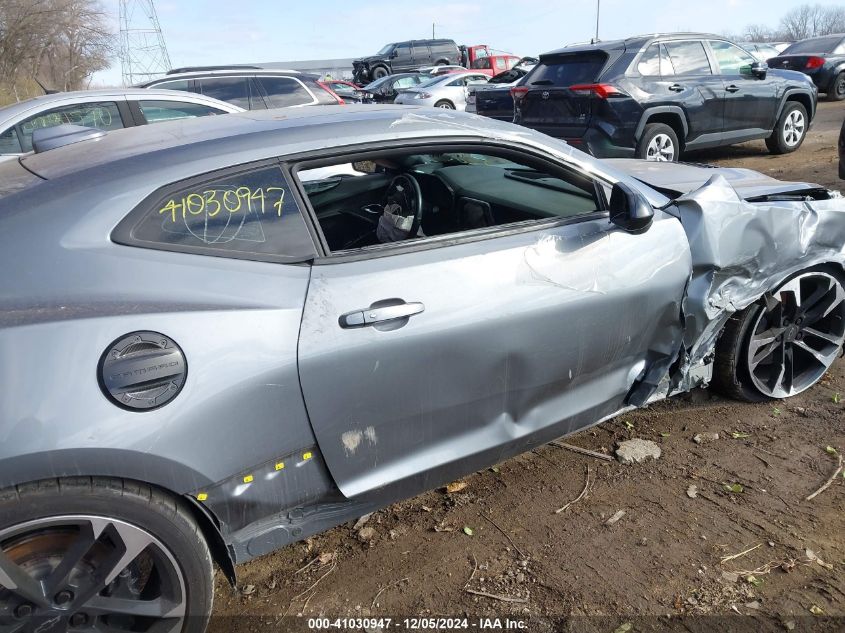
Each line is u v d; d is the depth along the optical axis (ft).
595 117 26.40
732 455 10.55
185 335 6.53
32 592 6.22
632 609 7.84
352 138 7.91
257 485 7.12
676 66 28.04
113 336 6.24
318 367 7.12
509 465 10.57
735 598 7.93
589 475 10.25
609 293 8.99
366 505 8.11
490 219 10.02
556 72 28.14
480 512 9.55
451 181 10.44
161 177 7.06
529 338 8.45
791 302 11.35
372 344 7.38
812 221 10.85
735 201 10.11
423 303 7.70
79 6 130.11
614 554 8.66
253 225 7.30
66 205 6.75
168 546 6.60
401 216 10.12
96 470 6.09
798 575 8.21
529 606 7.94
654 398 10.38
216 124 8.57
